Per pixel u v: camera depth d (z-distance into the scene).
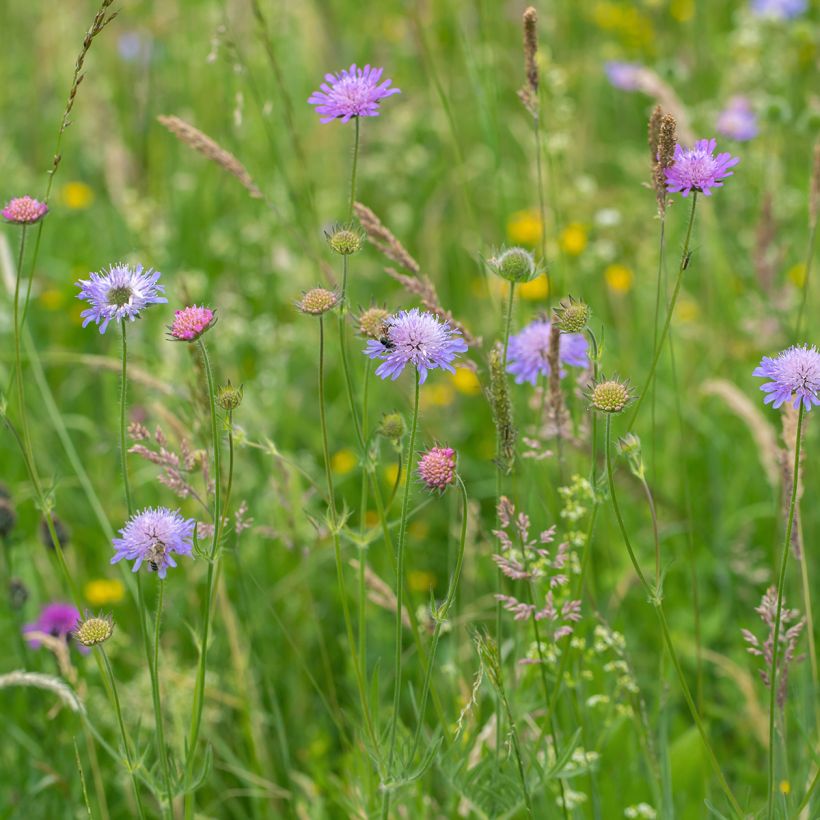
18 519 6.12
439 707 3.80
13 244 8.04
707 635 5.61
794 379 3.10
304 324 7.31
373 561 6.05
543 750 4.29
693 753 4.69
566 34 9.48
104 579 6.10
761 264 6.36
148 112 8.67
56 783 4.51
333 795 4.47
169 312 6.88
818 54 7.99
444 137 8.44
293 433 6.86
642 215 7.86
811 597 5.21
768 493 6.43
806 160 8.15
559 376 4.00
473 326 7.52
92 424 6.67
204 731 4.91
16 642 4.75
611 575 4.89
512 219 8.18
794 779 4.39
